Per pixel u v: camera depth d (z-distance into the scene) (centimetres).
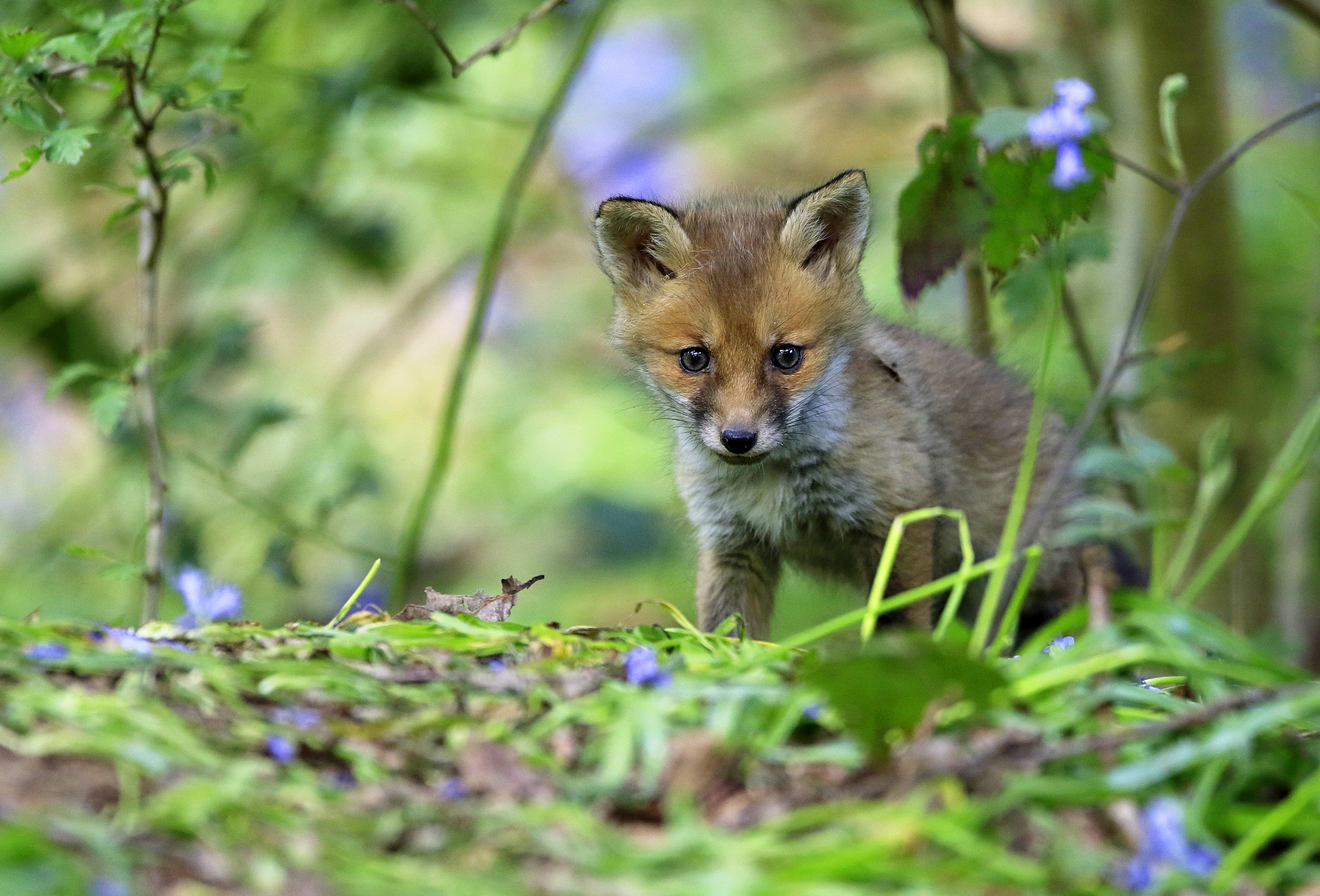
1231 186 1260
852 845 442
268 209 1450
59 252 1558
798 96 2111
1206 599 1255
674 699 536
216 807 441
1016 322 980
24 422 1716
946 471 995
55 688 529
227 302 1590
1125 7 1272
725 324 956
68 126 842
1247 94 2100
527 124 1345
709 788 489
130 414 1228
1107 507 736
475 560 1917
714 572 1034
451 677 581
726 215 1031
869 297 1240
